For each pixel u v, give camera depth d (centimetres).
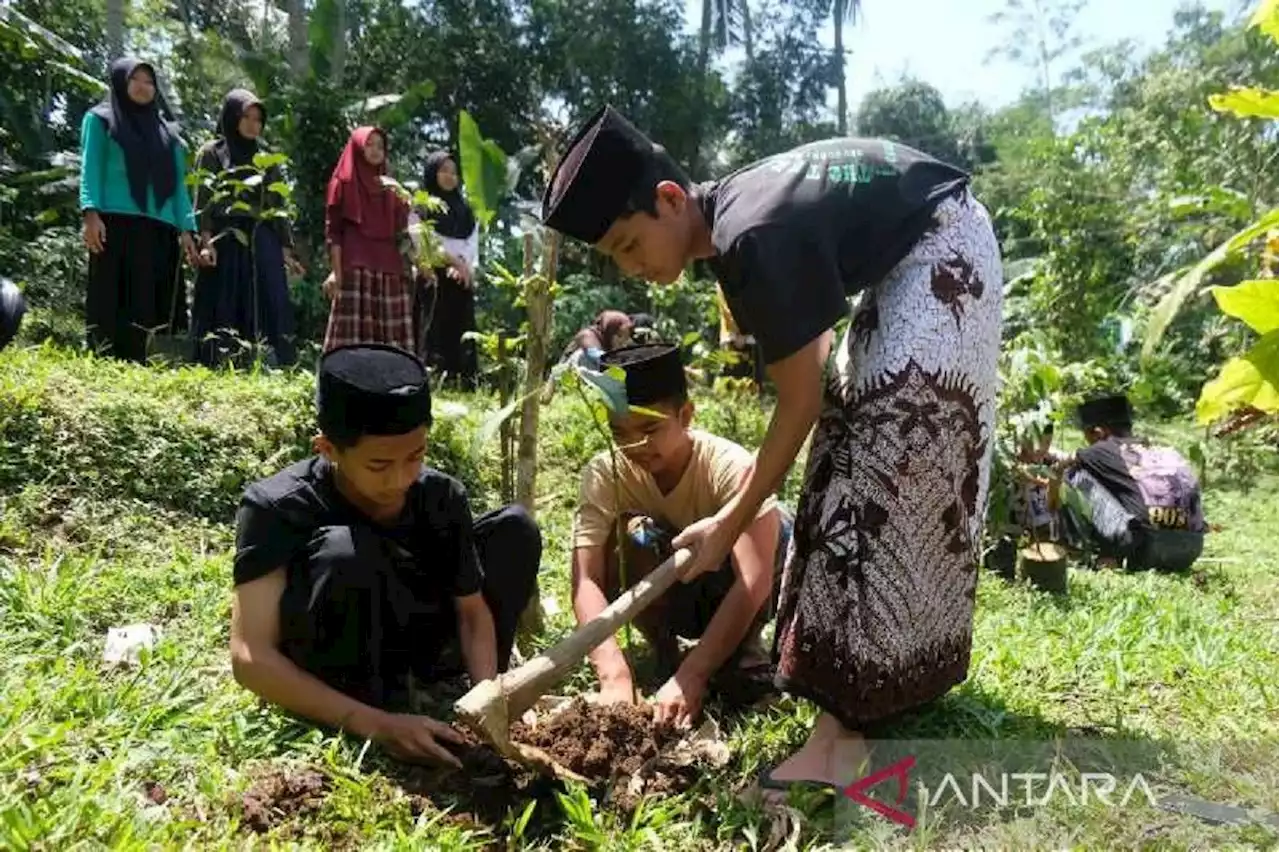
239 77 1327
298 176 1119
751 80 2261
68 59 966
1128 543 557
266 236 618
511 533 270
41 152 1056
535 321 325
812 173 218
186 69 1379
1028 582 454
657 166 223
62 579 306
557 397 653
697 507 296
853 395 229
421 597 259
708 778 225
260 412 450
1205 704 283
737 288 213
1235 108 128
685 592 294
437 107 1883
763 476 229
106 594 311
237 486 416
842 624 224
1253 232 109
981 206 238
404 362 224
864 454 225
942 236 227
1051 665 313
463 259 760
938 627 230
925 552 225
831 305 213
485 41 1836
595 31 1862
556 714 245
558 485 534
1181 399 1104
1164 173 1198
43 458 386
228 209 590
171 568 341
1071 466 577
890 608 223
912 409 222
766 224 209
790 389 219
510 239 1241
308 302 1048
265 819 200
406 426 218
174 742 227
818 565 228
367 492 234
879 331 227
